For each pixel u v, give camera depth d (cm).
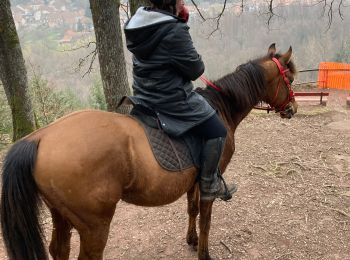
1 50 741
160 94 286
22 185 252
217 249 420
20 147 258
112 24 700
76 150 259
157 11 266
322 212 495
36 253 260
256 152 716
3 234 259
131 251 421
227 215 486
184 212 501
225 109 358
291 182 584
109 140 270
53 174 255
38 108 1127
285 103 413
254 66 373
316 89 1387
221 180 361
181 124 294
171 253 418
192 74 280
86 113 281
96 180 264
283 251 417
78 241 442
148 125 295
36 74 1146
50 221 475
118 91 732
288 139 796
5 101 980
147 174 286
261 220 476
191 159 312
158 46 267
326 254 412
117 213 501
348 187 566
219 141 313
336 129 864
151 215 495
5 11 719
